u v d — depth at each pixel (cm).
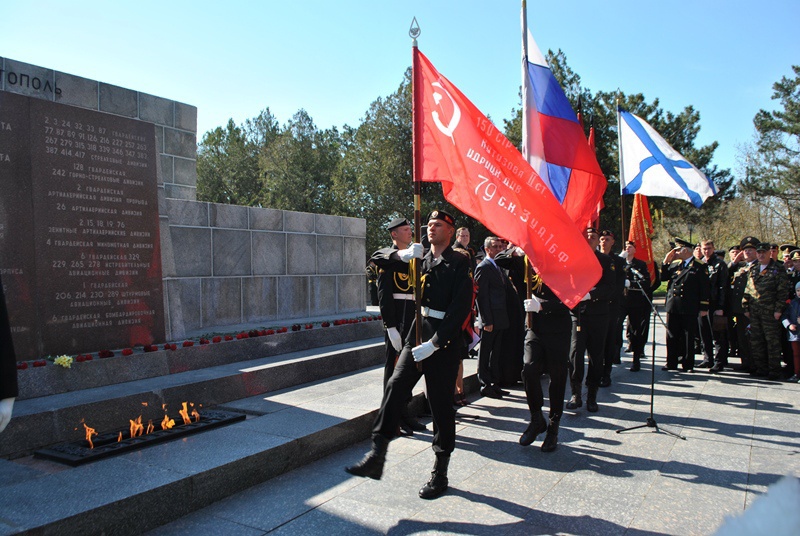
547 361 516
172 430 473
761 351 874
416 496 406
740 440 543
